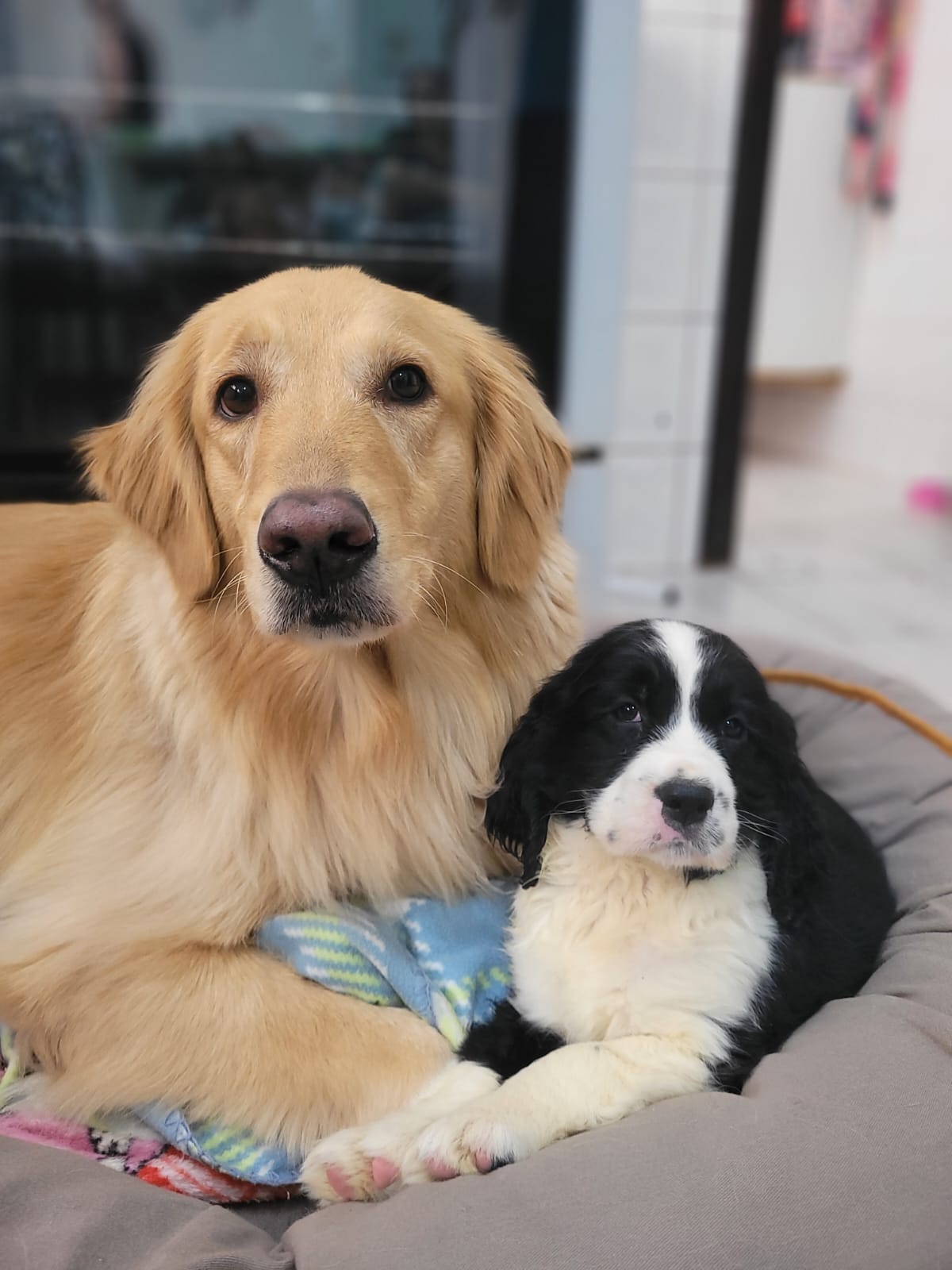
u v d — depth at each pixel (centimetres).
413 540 48
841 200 224
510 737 54
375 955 52
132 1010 50
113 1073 49
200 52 108
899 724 69
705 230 152
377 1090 48
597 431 115
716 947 48
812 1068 44
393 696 54
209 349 52
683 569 168
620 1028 48
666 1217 38
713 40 143
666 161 147
